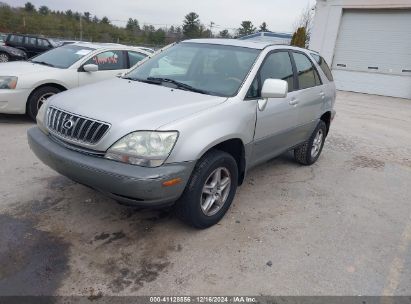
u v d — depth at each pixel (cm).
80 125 303
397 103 1528
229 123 334
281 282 287
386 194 484
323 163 589
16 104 636
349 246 346
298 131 480
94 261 293
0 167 455
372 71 1822
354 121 1003
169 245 321
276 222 377
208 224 347
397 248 352
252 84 374
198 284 277
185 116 306
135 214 366
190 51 432
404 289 293
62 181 426
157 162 284
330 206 428
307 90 484
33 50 2062
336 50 1906
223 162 337
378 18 1759
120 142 285
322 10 1881
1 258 288
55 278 271
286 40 2630
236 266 300
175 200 307
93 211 366
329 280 295
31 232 324
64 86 686
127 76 429
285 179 498
